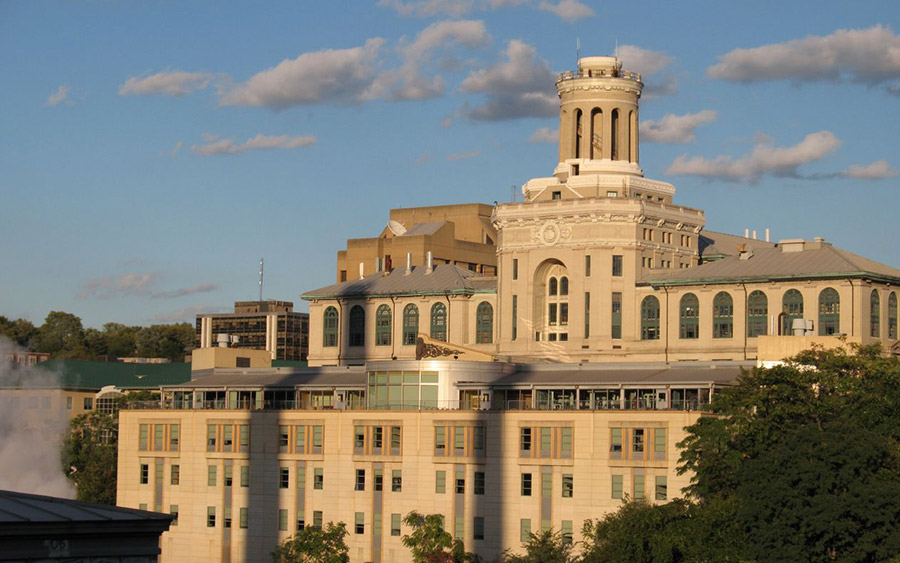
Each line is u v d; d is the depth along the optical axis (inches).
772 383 7765.8
